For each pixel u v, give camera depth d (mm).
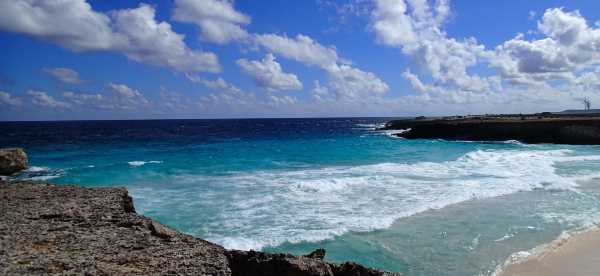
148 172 26109
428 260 11078
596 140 49344
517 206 16828
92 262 7652
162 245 8836
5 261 7496
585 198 18297
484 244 12297
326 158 34188
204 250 8656
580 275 10156
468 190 19672
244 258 8609
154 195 18859
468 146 47500
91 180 23547
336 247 12031
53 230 9508
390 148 44156
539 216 15328
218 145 49031
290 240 12531
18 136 71625
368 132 90812
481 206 16812
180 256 8242
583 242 12555
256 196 18516
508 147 46344
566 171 26250
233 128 116688
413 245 12195
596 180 22828
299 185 20594
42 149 45125
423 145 48969
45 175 25797
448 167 27891
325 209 16172
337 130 103562
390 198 18062
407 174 24750
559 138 52156
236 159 33438
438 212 15828
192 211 15898
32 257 7762
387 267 10633
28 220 10250
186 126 135000
